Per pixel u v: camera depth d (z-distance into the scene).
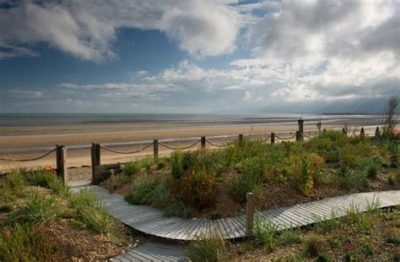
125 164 12.63
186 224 7.54
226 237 6.53
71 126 54.50
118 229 7.36
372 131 33.84
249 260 5.60
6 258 5.43
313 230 6.72
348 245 5.61
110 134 35.97
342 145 13.13
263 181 9.06
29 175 9.70
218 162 10.18
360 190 9.26
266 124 64.56
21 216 6.69
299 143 13.46
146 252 6.40
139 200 9.20
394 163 11.40
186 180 8.65
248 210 6.64
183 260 5.94
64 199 8.20
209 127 51.97
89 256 6.16
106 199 9.71
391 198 8.47
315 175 9.23
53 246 6.05
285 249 5.88
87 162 17.77
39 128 48.03
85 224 6.98
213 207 8.22
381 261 5.00
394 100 17.64
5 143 27.42
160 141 18.50
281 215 7.48
